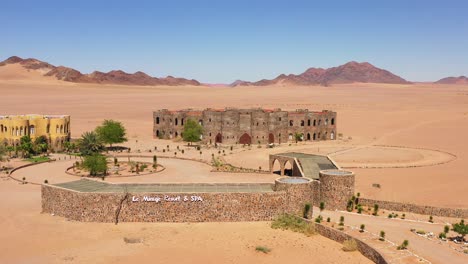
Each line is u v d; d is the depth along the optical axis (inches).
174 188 2970.0
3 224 2726.4
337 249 2397.9
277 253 2333.9
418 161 4785.9
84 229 2650.1
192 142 6427.2
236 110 6348.4
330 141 6535.4
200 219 2807.6
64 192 2847.0
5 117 5605.3
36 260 2224.4
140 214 2787.9
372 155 5108.3
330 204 3053.6
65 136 5649.6
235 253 2327.8
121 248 2383.1
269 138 6407.5
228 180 3919.8
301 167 3585.1
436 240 2443.4
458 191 3494.1
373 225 2699.3
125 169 4421.8
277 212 2849.4
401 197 3366.1
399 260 2151.8
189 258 2262.6
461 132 6761.8
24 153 5108.3
